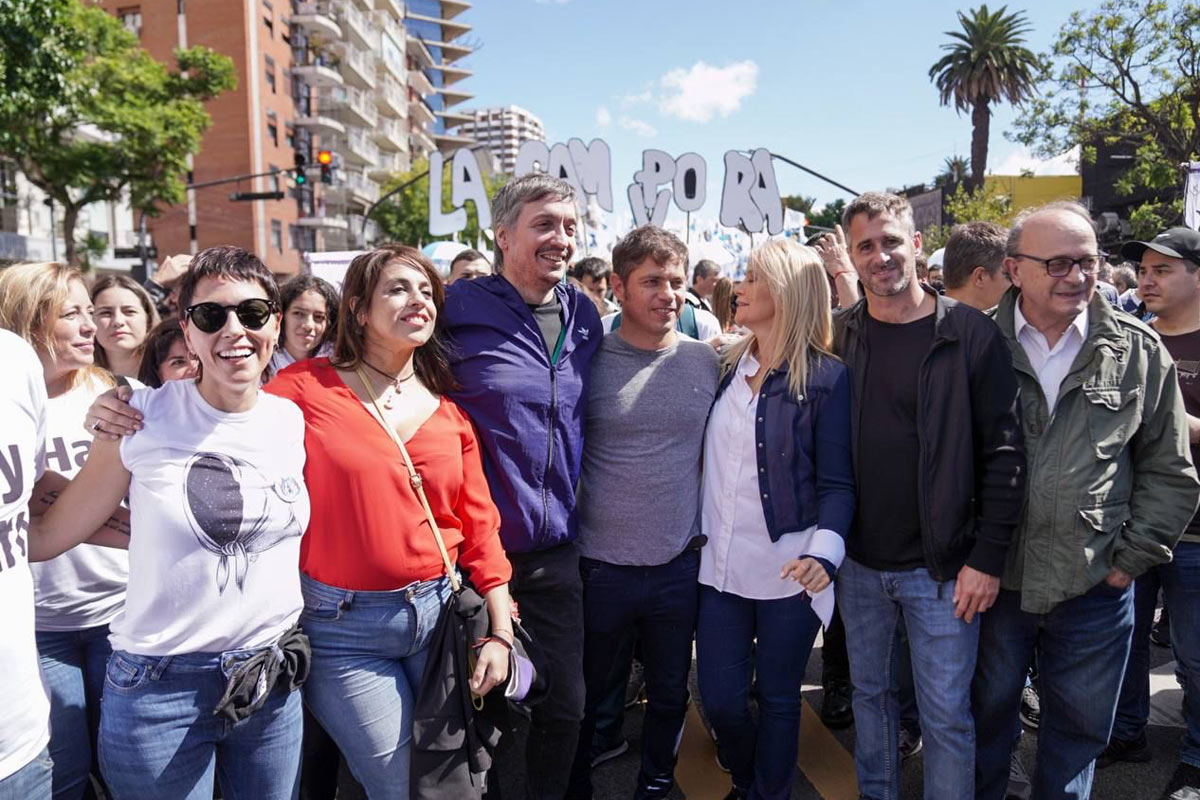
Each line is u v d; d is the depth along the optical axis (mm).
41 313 2389
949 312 2623
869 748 2814
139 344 3633
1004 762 2762
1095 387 2518
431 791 2176
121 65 21219
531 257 2648
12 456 1735
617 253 2850
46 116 19250
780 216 10312
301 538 2174
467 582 2439
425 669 2252
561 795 2734
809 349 2820
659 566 2814
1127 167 33875
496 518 2482
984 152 36562
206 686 1962
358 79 53469
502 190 2750
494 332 2611
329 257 7277
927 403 2584
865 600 2787
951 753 2588
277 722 2094
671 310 2795
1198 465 3154
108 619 2500
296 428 2162
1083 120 21094
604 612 2830
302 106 44812
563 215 2645
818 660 4551
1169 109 19969
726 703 2848
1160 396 2541
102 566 2471
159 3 38188
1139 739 3305
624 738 3600
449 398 2598
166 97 22609
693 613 2910
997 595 2627
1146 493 2562
